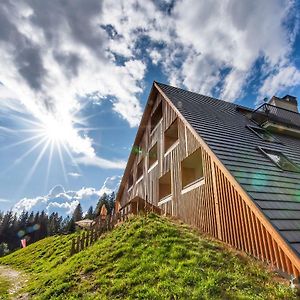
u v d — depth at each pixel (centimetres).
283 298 450
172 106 1316
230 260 616
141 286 533
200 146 1047
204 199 956
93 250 870
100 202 6122
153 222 922
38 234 8669
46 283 728
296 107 1809
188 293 472
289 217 609
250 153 911
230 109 1538
